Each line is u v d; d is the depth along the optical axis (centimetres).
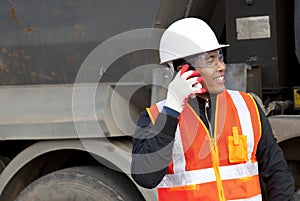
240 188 255
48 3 351
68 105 339
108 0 338
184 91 234
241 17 383
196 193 251
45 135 339
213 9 396
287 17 388
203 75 248
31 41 356
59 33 350
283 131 327
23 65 361
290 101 378
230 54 386
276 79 376
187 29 251
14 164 354
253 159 261
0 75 367
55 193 348
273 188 261
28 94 355
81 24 345
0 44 362
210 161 253
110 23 339
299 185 347
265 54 379
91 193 341
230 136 255
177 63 255
